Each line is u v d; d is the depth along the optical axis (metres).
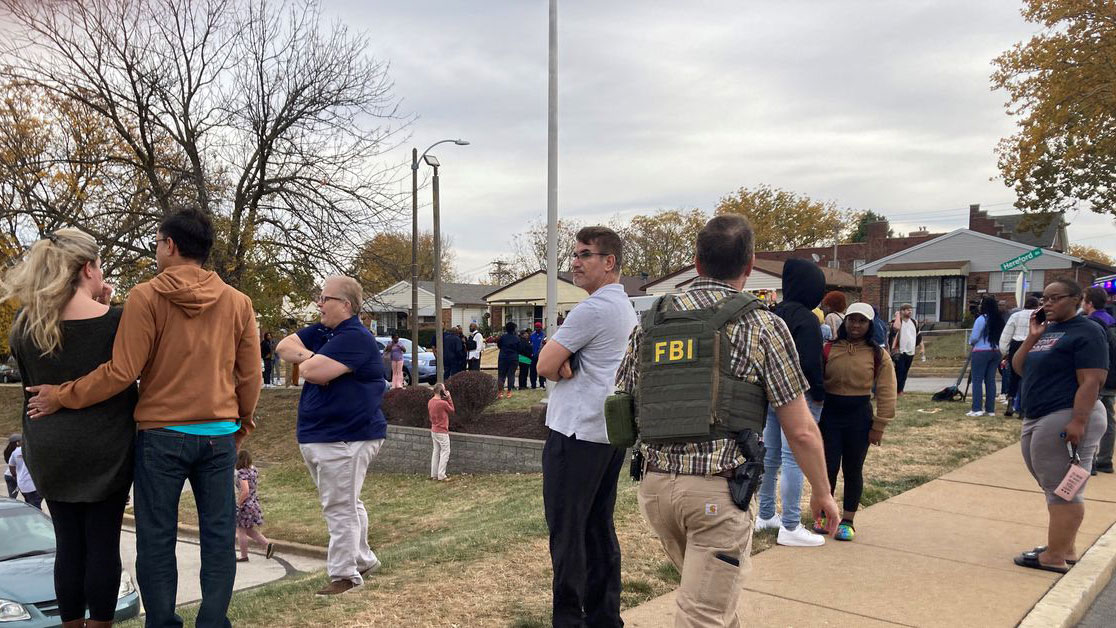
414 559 5.48
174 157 20.08
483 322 55.81
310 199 19.08
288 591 4.88
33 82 18.58
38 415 3.23
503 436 15.04
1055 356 5.12
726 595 2.72
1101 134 23.20
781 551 5.61
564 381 3.67
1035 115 23.52
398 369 21.88
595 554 3.80
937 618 4.34
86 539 3.37
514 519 7.46
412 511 12.16
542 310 49.59
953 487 7.66
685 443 2.75
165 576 3.34
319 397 4.89
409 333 41.44
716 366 2.75
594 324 3.55
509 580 4.86
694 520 2.74
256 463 17.55
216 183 19.73
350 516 4.89
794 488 5.71
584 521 3.63
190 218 3.44
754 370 2.76
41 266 3.23
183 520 12.72
